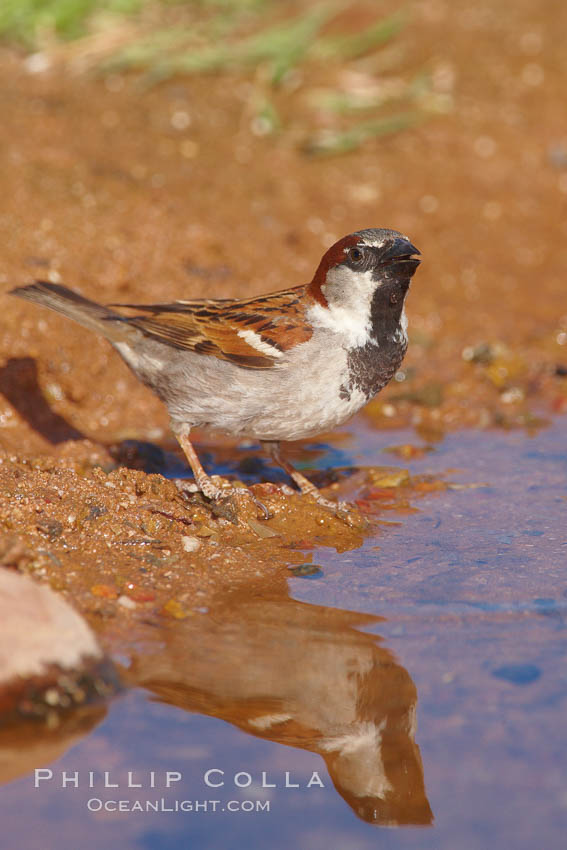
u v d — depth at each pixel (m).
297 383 10.06
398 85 21.20
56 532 9.15
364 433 13.30
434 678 7.30
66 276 13.98
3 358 12.71
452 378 14.89
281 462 11.23
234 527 9.98
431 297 16.62
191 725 6.75
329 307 10.10
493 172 19.17
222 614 8.22
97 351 13.51
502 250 17.73
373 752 6.56
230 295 15.08
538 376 14.96
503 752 6.47
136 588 8.54
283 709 6.97
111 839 5.71
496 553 9.56
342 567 9.23
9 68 19.38
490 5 24.66
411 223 17.64
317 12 21.77
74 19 20.58
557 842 5.74
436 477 11.66
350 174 18.52
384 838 5.80
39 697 6.64
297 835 5.87
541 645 7.75
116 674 7.13
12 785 6.14
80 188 15.67
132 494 10.16
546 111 20.98
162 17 21.81
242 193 17.28
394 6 24.05
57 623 6.95
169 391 10.70
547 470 11.88
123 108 18.80
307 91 20.70
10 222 14.30
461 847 5.71
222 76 20.70
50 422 12.67
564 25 23.80
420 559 9.42
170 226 15.40
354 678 7.26
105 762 6.37
